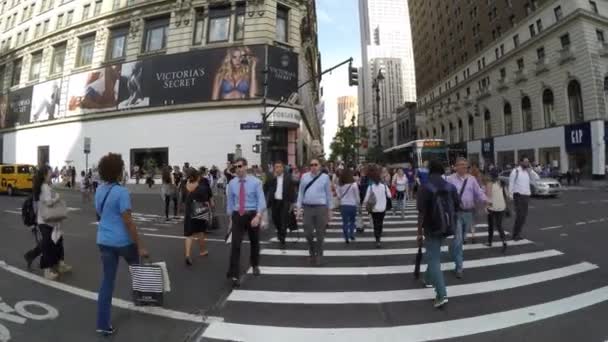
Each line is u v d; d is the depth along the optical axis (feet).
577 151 109.19
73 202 62.39
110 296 12.72
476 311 14.82
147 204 59.06
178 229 35.45
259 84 80.07
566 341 12.10
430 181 15.57
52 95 105.91
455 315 14.42
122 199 12.57
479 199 22.22
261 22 82.53
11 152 118.32
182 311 14.85
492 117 151.94
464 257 24.12
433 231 15.03
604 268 21.02
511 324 13.51
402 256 24.52
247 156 79.92
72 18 108.68
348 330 13.06
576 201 58.44
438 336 12.56
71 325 13.42
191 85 83.46
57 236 19.22
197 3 86.63
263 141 59.00
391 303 15.79
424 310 14.97
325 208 22.38
